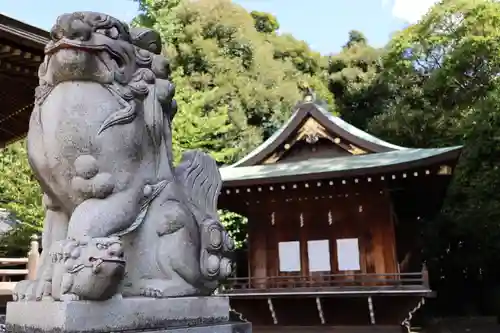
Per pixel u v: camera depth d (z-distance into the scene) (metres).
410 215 14.40
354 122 27.06
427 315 16.80
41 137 2.18
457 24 22.22
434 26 22.88
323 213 10.81
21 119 8.95
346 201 10.68
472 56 19.41
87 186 2.02
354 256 10.35
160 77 2.40
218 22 23.58
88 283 1.75
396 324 9.68
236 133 20.78
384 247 10.16
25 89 7.80
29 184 12.41
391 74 23.89
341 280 10.26
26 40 6.45
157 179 2.26
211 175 2.60
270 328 10.45
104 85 2.14
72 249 1.82
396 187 10.52
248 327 2.35
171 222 2.16
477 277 17.84
